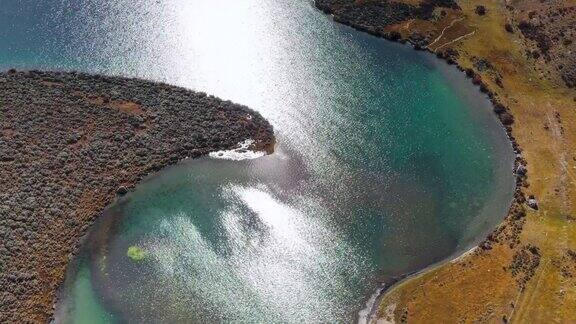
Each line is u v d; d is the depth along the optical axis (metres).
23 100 88.31
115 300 68.81
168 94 91.25
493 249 75.00
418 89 96.19
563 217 79.25
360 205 79.69
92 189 79.12
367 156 85.94
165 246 74.38
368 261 73.56
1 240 72.75
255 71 96.81
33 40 98.44
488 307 68.75
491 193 82.12
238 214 78.00
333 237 76.00
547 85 98.31
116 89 91.12
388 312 68.06
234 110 90.06
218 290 70.44
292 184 81.75
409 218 78.56
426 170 84.62
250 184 81.38
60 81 91.81
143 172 81.69
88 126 85.88
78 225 75.38
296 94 93.94
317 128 89.19
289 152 85.81
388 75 98.25
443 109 93.44
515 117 92.56
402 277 71.94
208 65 96.62
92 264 72.12
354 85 96.12
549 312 68.69
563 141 89.19
